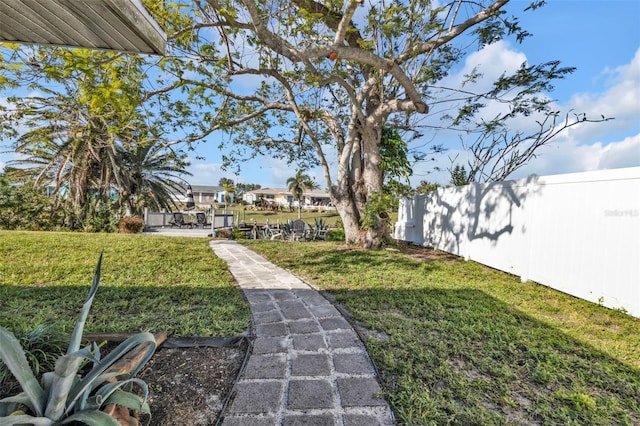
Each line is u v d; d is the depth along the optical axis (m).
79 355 1.43
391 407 2.07
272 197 64.25
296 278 5.60
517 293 4.68
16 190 12.03
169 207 20.59
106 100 4.42
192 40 5.96
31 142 12.14
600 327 3.45
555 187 4.85
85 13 2.52
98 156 14.62
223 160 11.16
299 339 3.06
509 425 1.90
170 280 5.21
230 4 5.49
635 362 2.71
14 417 1.35
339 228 15.01
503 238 5.99
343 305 4.12
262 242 10.30
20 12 2.56
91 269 5.64
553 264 4.86
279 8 6.09
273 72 6.81
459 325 3.41
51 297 4.11
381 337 3.14
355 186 9.33
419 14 6.33
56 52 4.20
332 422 1.92
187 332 3.15
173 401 2.10
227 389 2.25
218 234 15.24
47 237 8.14
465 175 11.42
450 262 6.88
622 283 3.86
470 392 2.22
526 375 2.47
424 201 9.59
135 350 2.37
